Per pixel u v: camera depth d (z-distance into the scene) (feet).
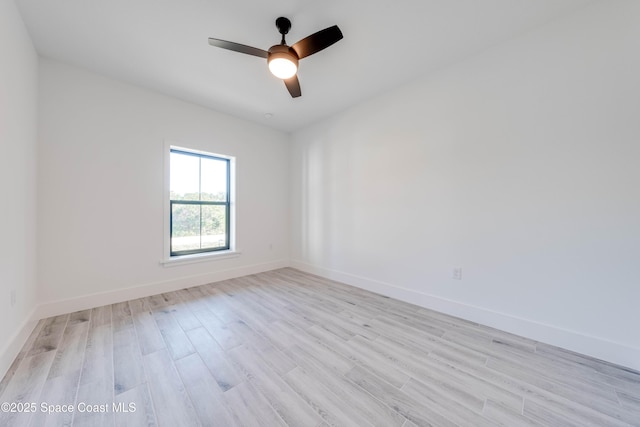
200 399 4.29
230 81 8.71
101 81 8.27
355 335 6.51
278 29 6.11
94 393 4.38
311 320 7.36
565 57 5.87
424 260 8.43
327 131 11.96
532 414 4.04
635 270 5.17
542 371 5.10
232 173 12.10
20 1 5.42
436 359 5.49
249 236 12.60
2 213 4.91
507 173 6.72
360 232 10.50
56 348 5.74
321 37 5.50
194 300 8.87
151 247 9.35
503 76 6.75
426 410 4.10
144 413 3.98
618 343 5.31
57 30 6.31
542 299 6.23
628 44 5.20
